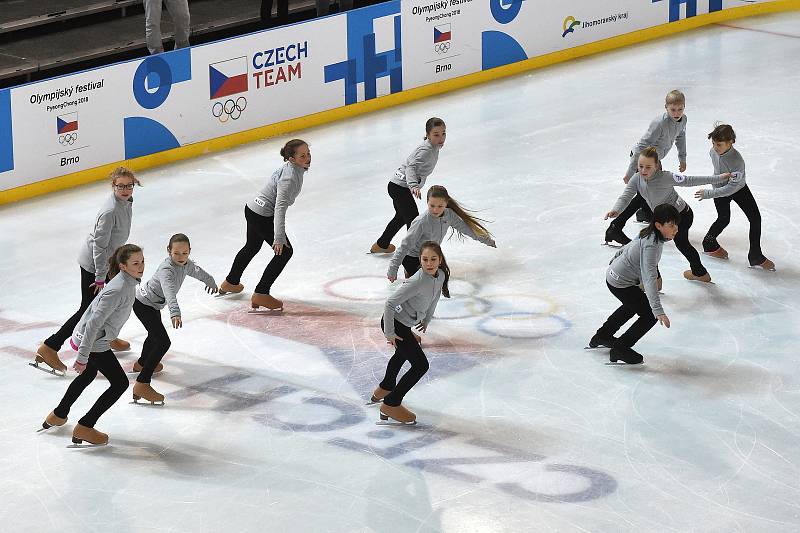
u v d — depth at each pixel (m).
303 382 16.94
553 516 13.30
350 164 27.09
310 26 29.61
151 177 26.80
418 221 17.59
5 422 15.82
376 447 15.02
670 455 14.62
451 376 16.94
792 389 16.31
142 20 34.34
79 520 13.45
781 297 19.39
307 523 13.26
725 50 35.62
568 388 16.48
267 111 29.33
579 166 26.23
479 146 27.92
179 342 18.33
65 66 31.67
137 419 15.91
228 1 36.09
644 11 36.91
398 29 31.36
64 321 19.28
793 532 12.88
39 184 25.73
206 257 21.86
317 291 20.25
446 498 13.73
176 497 13.89
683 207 19.59
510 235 22.42
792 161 25.92
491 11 33.25
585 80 33.31
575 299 19.53
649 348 17.69
